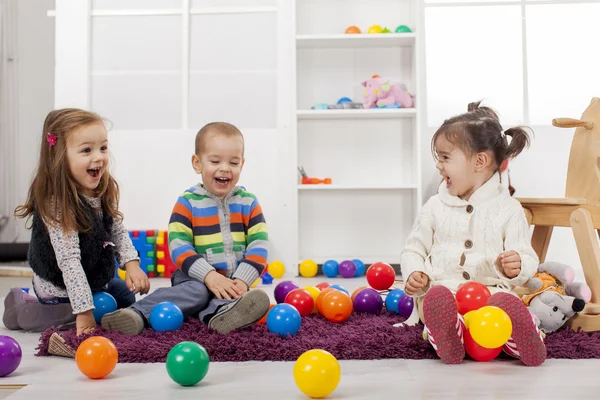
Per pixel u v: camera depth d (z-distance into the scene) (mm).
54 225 1548
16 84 4141
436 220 1636
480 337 1194
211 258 1719
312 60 3430
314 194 3430
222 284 1621
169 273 3055
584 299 1570
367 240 3430
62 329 1662
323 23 3441
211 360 1323
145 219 3320
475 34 3377
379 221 3428
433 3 3369
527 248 1547
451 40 3379
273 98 3328
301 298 1726
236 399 1050
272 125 3326
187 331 1496
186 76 3301
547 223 1819
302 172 3273
